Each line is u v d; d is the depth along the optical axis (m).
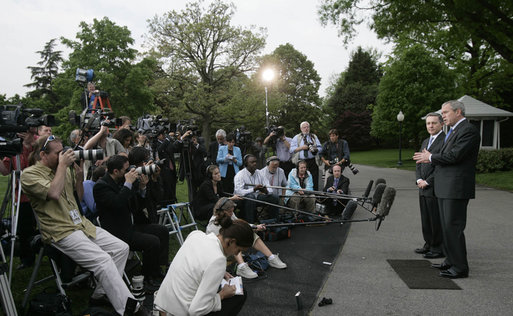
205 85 26.19
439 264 4.75
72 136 5.49
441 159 4.37
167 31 26.56
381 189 5.12
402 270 4.64
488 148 19.14
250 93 27.86
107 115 5.52
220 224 2.83
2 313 3.07
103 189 3.80
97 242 3.55
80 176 3.95
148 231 4.42
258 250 5.05
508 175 14.55
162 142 7.34
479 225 6.99
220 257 2.63
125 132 5.66
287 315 3.43
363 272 4.61
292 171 7.49
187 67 26.34
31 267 4.59
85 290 4.02
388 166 25.39
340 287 4.14
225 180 7.88
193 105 27.27
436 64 28.11
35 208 3.27
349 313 3.48
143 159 4.56
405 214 8.28
